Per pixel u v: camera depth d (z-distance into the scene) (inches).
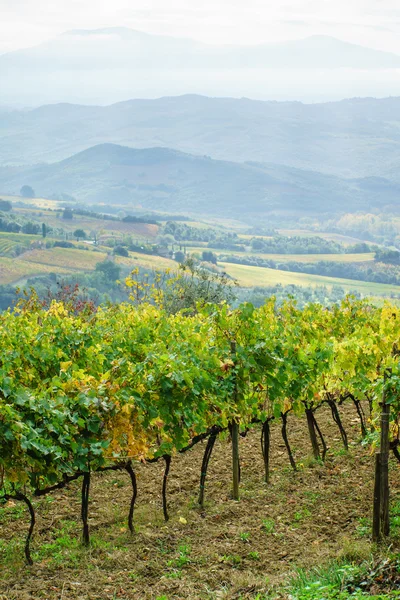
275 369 379.9
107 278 4138.8
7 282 5467.5
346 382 398.3
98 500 347.3
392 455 388.2
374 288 6491.1
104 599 239.1
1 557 274.8
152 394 309.9
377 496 271.4
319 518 309.7
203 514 324.5
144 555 276.5
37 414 269.0
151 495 353.7
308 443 444.5
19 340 379.2
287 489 355.3
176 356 339.9
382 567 237.3
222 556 274.4
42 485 307.0
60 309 552.7
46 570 262.7
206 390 332.2
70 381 284.4
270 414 418.3
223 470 393.4
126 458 300.8
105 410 275.3
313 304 527.2
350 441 439.2
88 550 279.3
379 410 335.3
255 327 374.6
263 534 295.9
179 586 247.3
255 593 237.0
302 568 252.7
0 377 269.1
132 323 476.4
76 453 275.3
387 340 365.4
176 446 321.4
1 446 256.5
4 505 334.0
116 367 317.4
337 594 220.1
